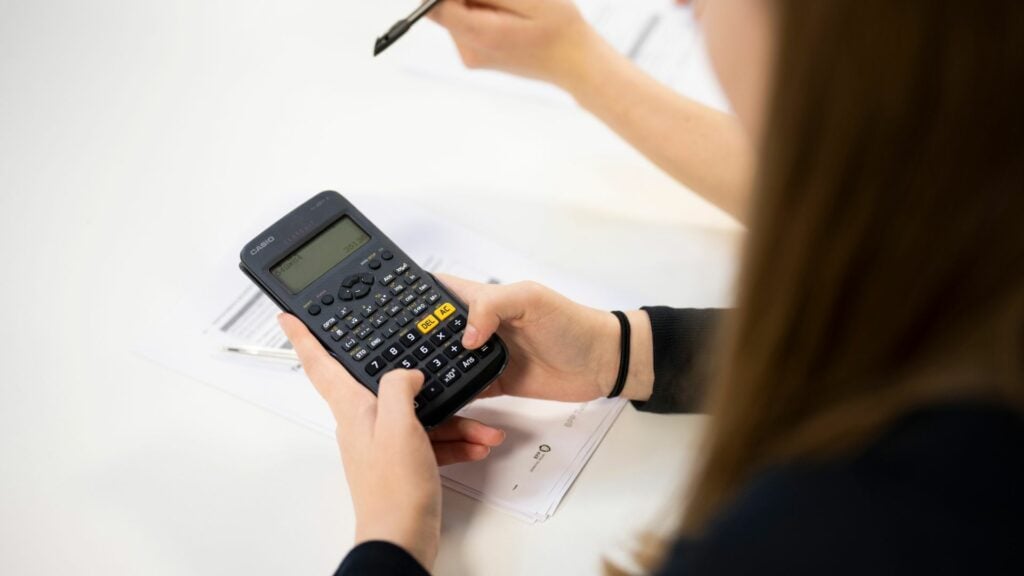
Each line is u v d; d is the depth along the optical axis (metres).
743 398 0.39
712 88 0.89
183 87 0.93
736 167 0.76
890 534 0.33
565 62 0.80
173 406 0.69
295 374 0.70
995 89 0.30
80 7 1.00
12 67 0.95
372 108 0.90
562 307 0.65
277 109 0.91
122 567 0.61
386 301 0.66
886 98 0.31
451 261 0.77
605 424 0.67
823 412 0.36
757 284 0.37
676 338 0.66
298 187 0.84
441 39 0.96
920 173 0.32
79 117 0.90
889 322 0.34
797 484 0.35
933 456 0.33
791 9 0.33
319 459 0.66
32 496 0.64
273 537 0.62
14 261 0.79
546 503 0.63
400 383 0.60
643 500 0.63
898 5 0.30
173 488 0.65
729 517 0.37
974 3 0.30
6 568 0.61
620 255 0.78
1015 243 0.31
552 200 0.82
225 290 0.76
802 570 0.34
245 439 0.67
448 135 0.88
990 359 0.32
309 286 0.66
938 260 0.33
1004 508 0.32
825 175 0.33
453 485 0.64
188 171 0.85
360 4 1.00
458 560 0.60
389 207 0.81
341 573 0.53
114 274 0.77
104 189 0.84
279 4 1.00
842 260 0.34
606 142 0.87
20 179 0.85
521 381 0.68
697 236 0.80
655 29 0.95
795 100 0.34
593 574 0.59
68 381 0.71
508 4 0.77
